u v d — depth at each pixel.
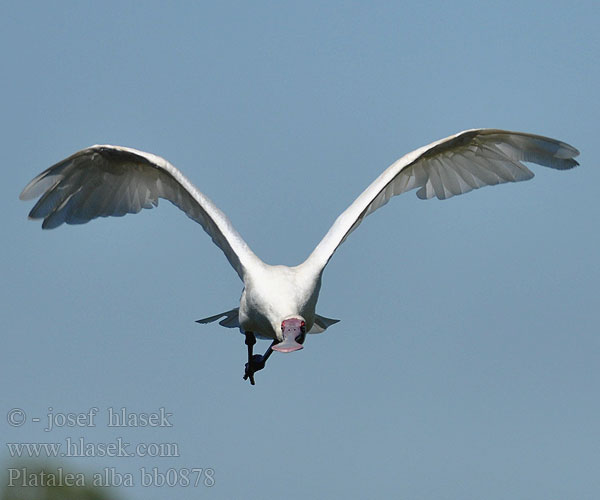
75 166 14.97
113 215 15.91
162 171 14.95
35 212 15.12
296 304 13.93
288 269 14.41
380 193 15.52
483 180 16.72
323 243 14.70
